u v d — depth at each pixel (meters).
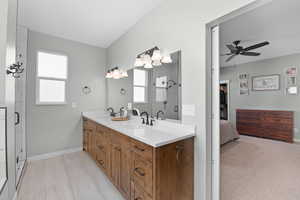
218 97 1.43
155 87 2.13
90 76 3.36
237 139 4.05
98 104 3.47
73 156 2.89
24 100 2.55
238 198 1.64
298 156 2.84
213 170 1.46
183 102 1.61
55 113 2.92
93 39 3.10
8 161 1.42
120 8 2.09
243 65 4.84
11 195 1.53
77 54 3.19
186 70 1.58
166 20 1.84
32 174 2.19
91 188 1.87
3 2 1.35
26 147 2.61
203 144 1.42
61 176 2.15
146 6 2.05
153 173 1.23
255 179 2.03
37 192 1.77
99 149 2.37
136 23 2.46
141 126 1.95
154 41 2.05
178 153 1.37
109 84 3.44
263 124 4.29
